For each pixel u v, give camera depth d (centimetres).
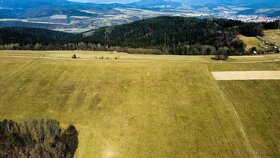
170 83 8112
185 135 6134
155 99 7431
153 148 5819
